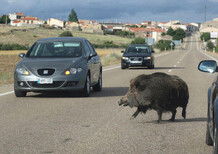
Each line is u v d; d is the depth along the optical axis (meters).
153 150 6.82
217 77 6.27
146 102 8.55
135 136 7.91
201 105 12.12
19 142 7.41
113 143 7.33
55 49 14.74
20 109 11.33
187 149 6.89
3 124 9.15
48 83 13.45
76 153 6.64
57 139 7.66
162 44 150.38
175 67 33.81
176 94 8.84
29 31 169.62
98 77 15.78
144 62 30.80
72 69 13.62
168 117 9.99
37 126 8.91
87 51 15.04
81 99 13.49
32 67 13.64
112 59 47.12
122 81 20.25
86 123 9.27
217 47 123.06
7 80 21.69
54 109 11.32
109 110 11.15
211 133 6.02
